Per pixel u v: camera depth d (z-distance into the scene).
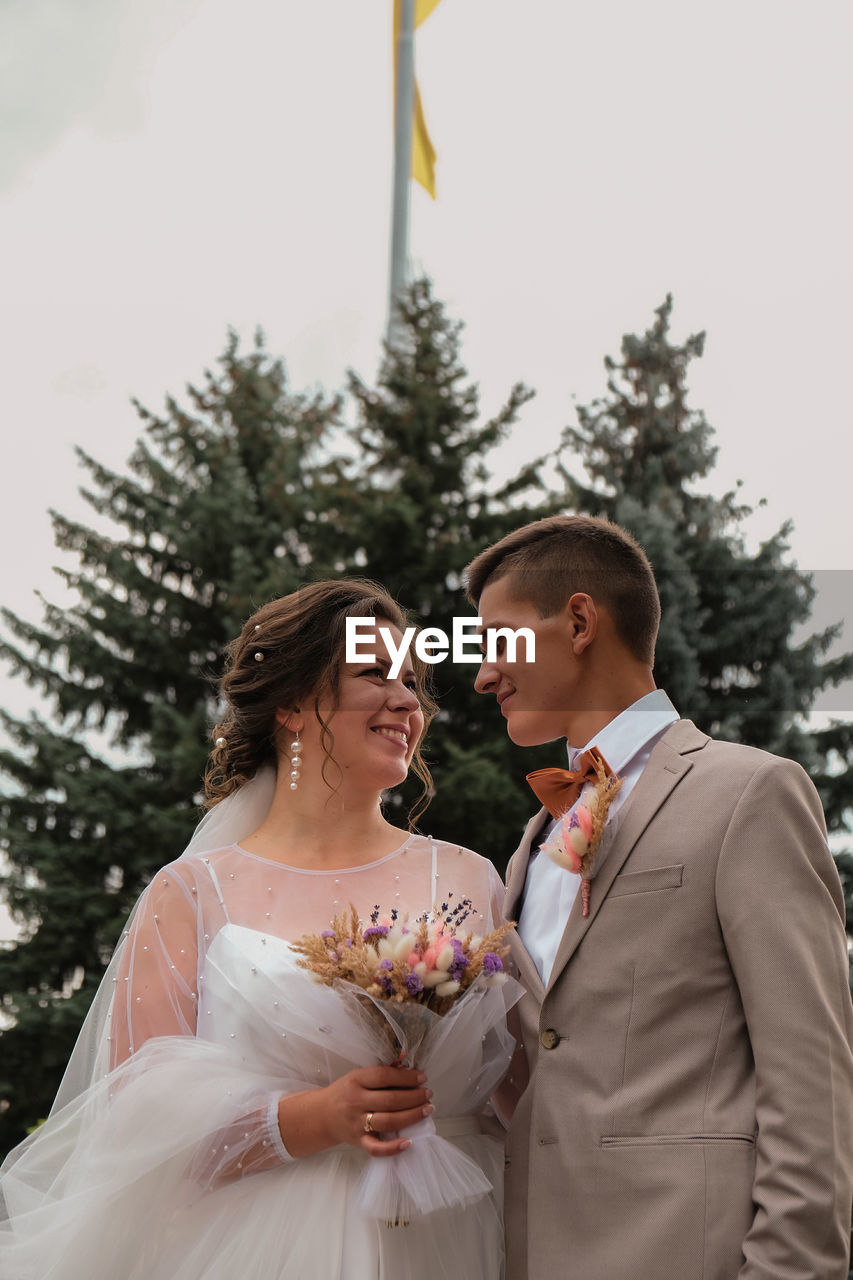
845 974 2.27
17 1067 10.73
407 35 12.98
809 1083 2.12
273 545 12.54
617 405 13.91
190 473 13.87
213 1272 2.42
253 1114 2.48
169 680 12.88
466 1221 2.56
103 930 11.14
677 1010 2.32
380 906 2.78
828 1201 2.05
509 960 2.64
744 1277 2.06
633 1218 2.22
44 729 12.59
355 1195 2.46
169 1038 2.58
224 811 3.00
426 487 11.48
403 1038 2.41
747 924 2.25
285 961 2.61
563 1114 2.35
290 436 13.57
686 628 10.70
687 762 2.50
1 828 11.55
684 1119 2.25
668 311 13.95
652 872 2.39
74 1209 2.56
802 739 10.60
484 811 9.71
